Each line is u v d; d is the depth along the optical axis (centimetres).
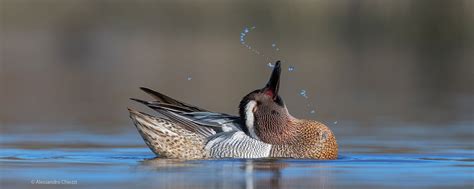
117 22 3172
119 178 1025
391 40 2964
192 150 1213
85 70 2667
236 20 3084
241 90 2209
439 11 2964
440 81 2422
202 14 3136
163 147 1219
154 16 3173
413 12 2981
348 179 1030
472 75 2520
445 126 1672
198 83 2333
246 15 3072
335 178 1038
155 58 2852
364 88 2269
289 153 1214
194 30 3134
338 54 2872
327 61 2727
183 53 2916
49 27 3138
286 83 2322
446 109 1931
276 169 1107
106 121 1753
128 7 3216
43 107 1970
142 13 3203
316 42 2934
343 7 3009
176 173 1066
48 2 3173
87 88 2303
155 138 1217
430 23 2966
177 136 1212
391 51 2939
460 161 1212
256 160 1194
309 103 2002
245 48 2861
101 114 1864
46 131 1588
